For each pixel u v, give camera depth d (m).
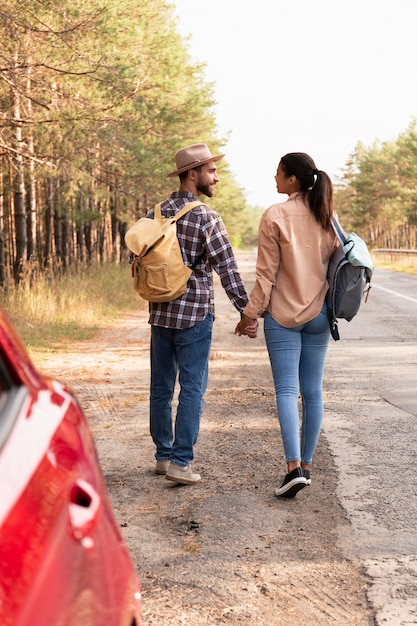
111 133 16.33
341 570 4.22
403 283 30.20
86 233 34.53
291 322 5.42
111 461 6.36
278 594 3.95
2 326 1.93
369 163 100.56
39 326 14.91
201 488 5.64
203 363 5.73
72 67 13.66
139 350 13.00
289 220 5.36
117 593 2.04
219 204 51.84
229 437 7.03
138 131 18.38
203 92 28.30
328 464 6.18
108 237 41.41
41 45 13.35
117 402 8.66
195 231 5.61
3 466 1.61
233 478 5.86
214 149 38.53
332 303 5.43
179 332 5.66
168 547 4.56
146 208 33.41
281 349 5.49
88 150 16.86
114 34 13.59
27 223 23.64
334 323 5.48
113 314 19.03
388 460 6.27
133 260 5.64
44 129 14.43
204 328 5.69
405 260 50.88
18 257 20.05
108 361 11.72
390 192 97.94
